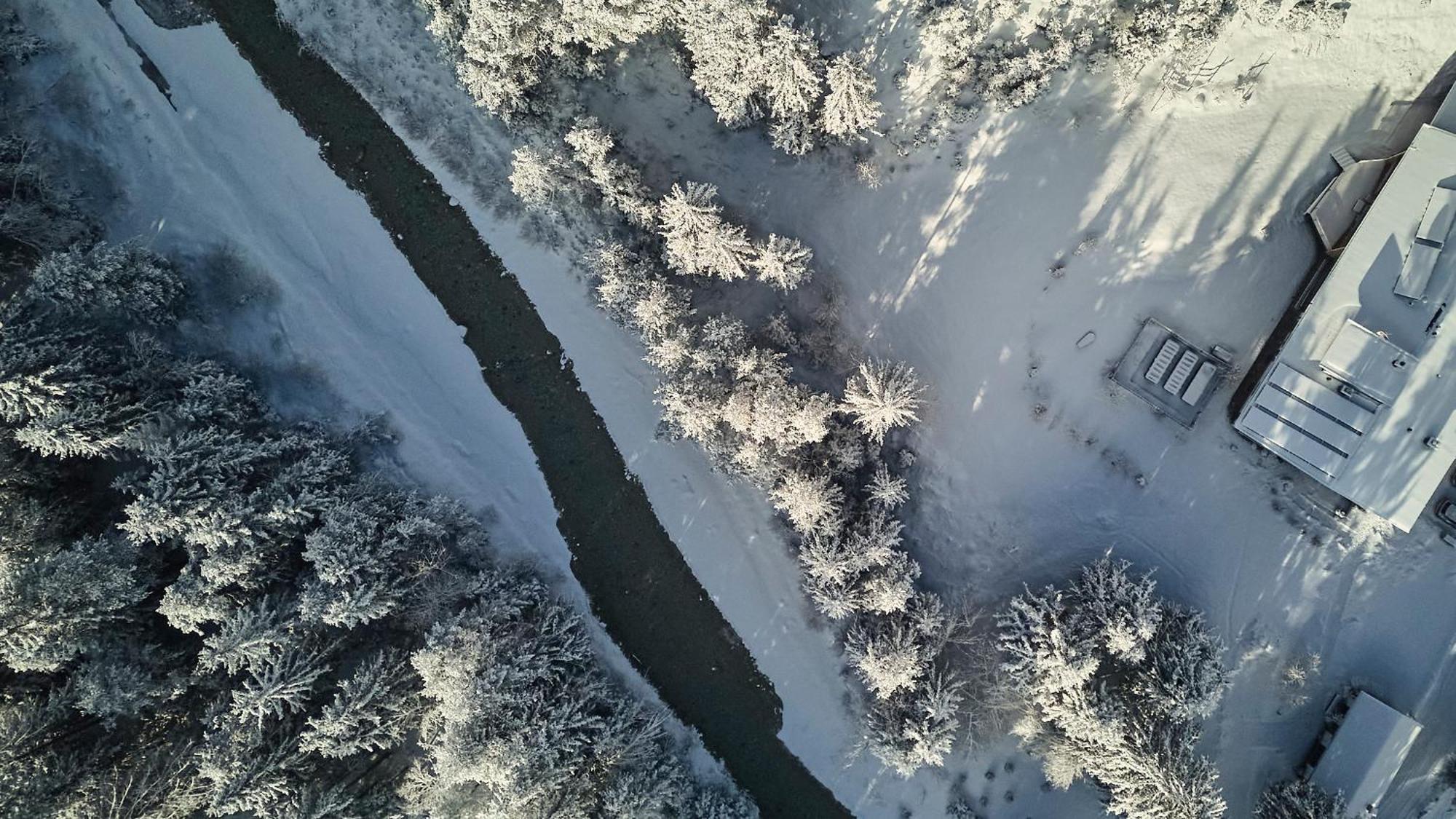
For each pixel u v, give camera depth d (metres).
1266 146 39.31
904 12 40.59
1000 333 40.72
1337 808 35.72
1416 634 38.44
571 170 40.84
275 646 37.91
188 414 38.81
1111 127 40.06
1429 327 35.09
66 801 35.91
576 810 37.72
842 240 42.41
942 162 41.16
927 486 41.31
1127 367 39.62
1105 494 40.03
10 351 35.97
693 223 37.41
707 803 40.00
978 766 41.19
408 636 40.38
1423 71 38.34
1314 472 36.06
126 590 36.44
